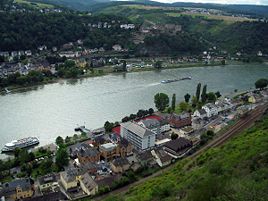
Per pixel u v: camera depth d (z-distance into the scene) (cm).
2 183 17550
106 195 16788
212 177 11344
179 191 13375
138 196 14575
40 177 17900
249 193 9175
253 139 18412
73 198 16600
